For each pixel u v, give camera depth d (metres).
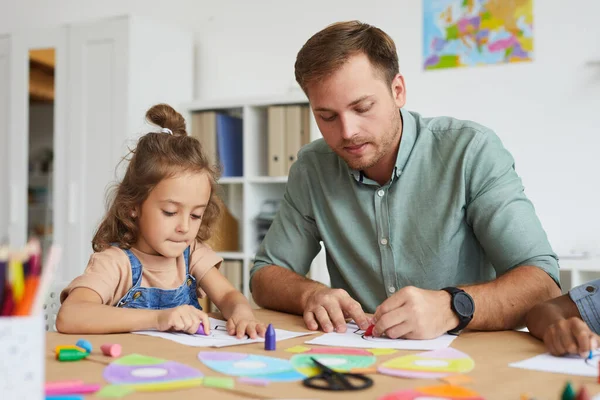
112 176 2.73
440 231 1.32
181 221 1.16
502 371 0.72
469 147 1.29
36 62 2.90
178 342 0.89
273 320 1.16
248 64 3.06
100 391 0.61
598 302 0.95
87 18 3.35
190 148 1.19
